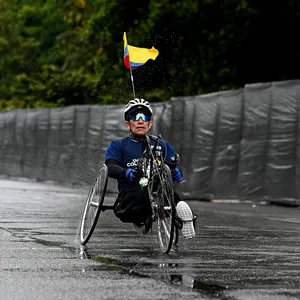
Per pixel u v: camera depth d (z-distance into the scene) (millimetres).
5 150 102375
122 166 26875
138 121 26750
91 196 27891
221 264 22500
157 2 93375
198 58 93000
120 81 101000
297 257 24516
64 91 120125
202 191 59969
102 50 109750
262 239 30781
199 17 90562
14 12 190250
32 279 18875
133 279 19031
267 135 53531
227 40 90500
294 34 90125
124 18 102875
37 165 92812
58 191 71938
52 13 176125
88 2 135125
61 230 32969
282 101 52312
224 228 36250
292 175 51344
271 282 19047
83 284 18156
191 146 61469
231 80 93062
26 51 175500
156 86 93250
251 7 87500
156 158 26203
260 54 92188
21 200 56125
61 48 140125
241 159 55938
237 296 16844
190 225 24531
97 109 78938
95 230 33438
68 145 84750
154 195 25406
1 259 22812
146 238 30031
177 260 23328
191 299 16328
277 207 52344
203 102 60281
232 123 56906
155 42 93938
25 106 143250
